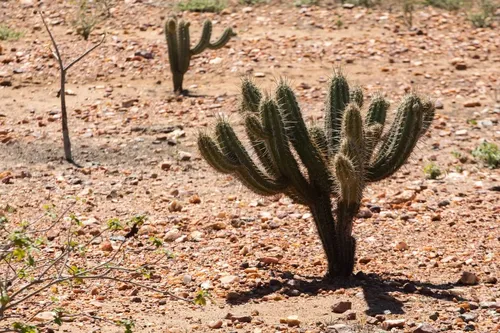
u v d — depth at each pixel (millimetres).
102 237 9227
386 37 18219
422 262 8422
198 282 7973
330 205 7918
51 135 13172
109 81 15977
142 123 13766
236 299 7473
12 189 10914
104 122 13852
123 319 6984
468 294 7430
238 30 18688
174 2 20047
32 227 9531
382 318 6832
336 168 7211
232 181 11398
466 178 11453
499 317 6848
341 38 18141
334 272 7902
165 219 9852
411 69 16594
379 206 10227
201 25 18922
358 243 9039
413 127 7742
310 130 7953
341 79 8141
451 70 16641
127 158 12320
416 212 10047
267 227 9562
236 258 8633
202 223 9742
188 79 16156
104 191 10930
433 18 19484
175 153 12414
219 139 7621
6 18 19109
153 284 7938
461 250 8766
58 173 11586
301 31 18578
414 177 11555
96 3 19547
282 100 7914
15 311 7117
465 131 13383
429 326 6508
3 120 13945
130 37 18016
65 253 6203
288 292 7547
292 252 8805
